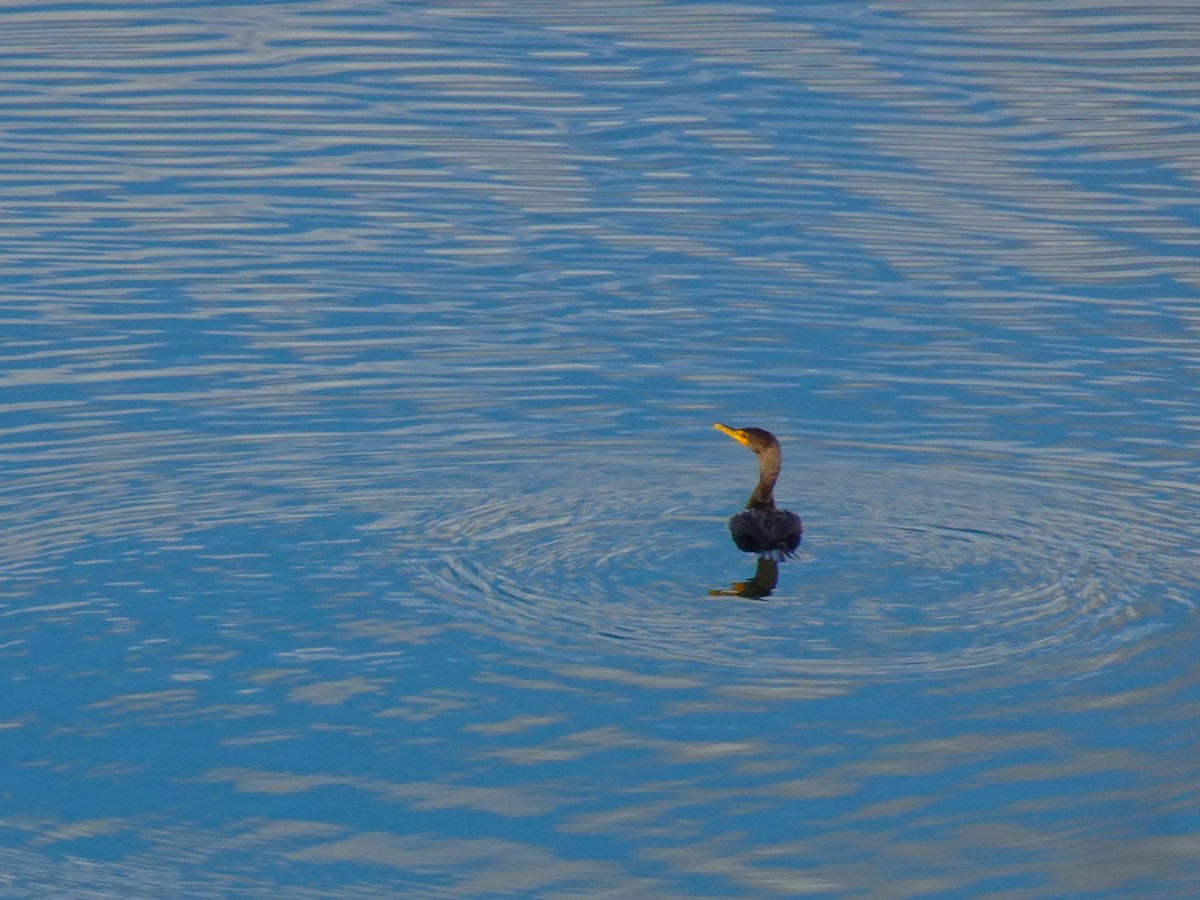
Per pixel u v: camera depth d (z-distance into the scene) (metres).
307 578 15.38
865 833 12.02
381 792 12.42
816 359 21.64
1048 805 12.27
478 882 11.52
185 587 15.21
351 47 34.88
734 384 20.80
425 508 16.91
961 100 31.84
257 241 25.48
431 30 36.06
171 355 21.30
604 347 21.92
